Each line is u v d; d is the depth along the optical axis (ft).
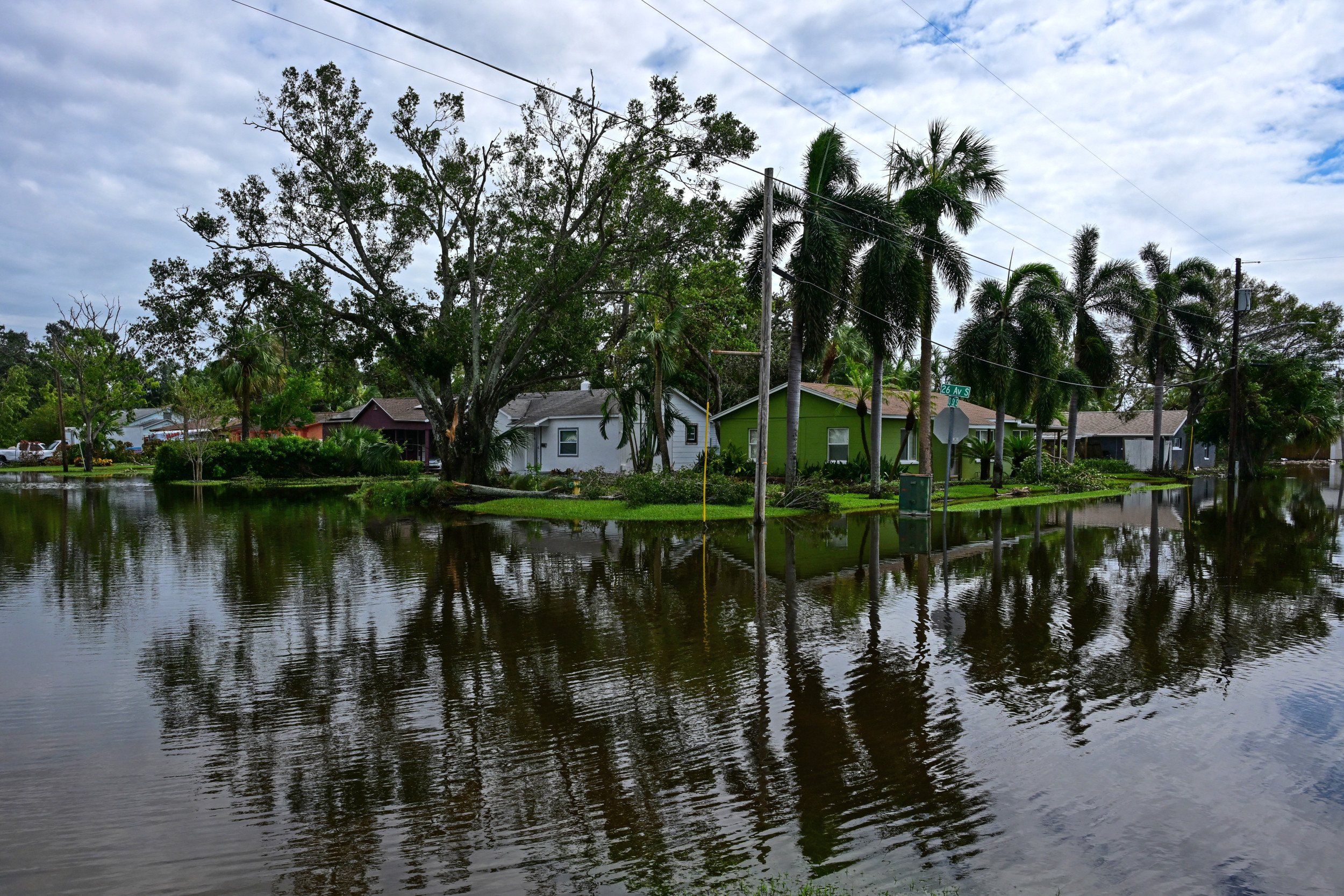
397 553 45.21
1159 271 135.54
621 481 76.89
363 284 76.59
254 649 25.12
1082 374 108.17
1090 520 63.21
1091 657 24.00
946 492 56.03
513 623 28.35
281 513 69.41
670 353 80.79
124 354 122.83
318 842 13.38
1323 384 143.33
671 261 77.97
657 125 71.92
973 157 81.71
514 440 104.01
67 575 38.60
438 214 78.79
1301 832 13.60
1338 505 78.38
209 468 121.29
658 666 23.15
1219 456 189.06
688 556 43.80
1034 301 95.40
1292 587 35.01
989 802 14.75
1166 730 18.19
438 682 21.84
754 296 78.69
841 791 15.23
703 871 12.44
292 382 161.68
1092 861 12.71
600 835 13.62
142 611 30.53
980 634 26.81
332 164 72.79
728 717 19.15
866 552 45.27
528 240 75.00
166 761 16.71
